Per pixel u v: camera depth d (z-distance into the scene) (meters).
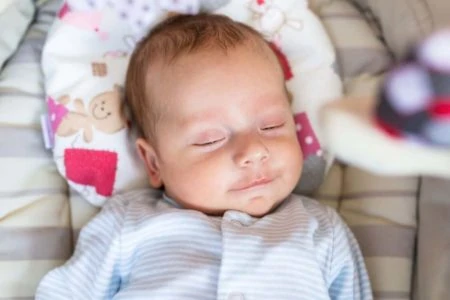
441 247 0.90
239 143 0.90
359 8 1.20
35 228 1.01
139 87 0.99
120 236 0.93
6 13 1.10
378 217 1.00
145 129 0.99
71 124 1.04
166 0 1.10
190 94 0.92
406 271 0.96
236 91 0.92
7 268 0.97
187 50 0.94
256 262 0.87
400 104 0.34
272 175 0.92
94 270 0.94
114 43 1.10
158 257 0.92
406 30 1.04
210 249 0.91
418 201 0.98
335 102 0.39
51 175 1.06
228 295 0.85
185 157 0.93
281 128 0.94
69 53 1.08
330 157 1.04
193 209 0.95
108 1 1.09
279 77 0.97
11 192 1.01
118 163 1.04
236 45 0.94
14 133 1.05
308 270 0.88
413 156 0.35
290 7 1.12
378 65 1.12
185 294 0.87
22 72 1.11
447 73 0.33
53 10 1.20
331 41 1.15
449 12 1.00
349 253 0.94
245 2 1.12
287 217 0.94
